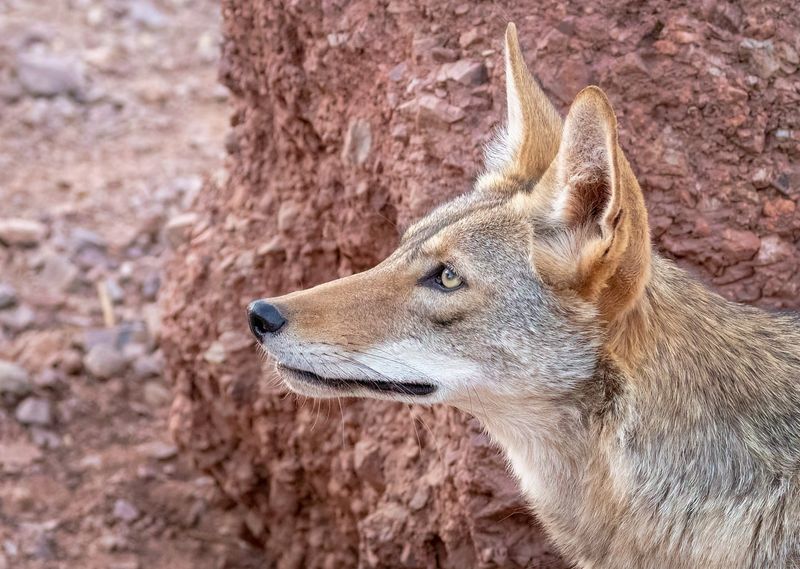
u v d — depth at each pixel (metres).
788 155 6.76
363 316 5.77
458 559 7.21
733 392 5.69
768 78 6.75
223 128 14.89
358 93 7.71
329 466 8.35
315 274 8.35
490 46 7.07
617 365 5.65
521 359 5.69
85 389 10.84
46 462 10.17
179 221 10.95
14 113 14.60
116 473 10.09
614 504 5.84
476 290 5.68
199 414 9.10
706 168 6.80
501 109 6.99
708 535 5.64
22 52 15.59
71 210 12.96
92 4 17.11
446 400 5.84
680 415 5.66
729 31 6.81
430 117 7.07
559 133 6.14
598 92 5.06
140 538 9.62
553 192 5.60
